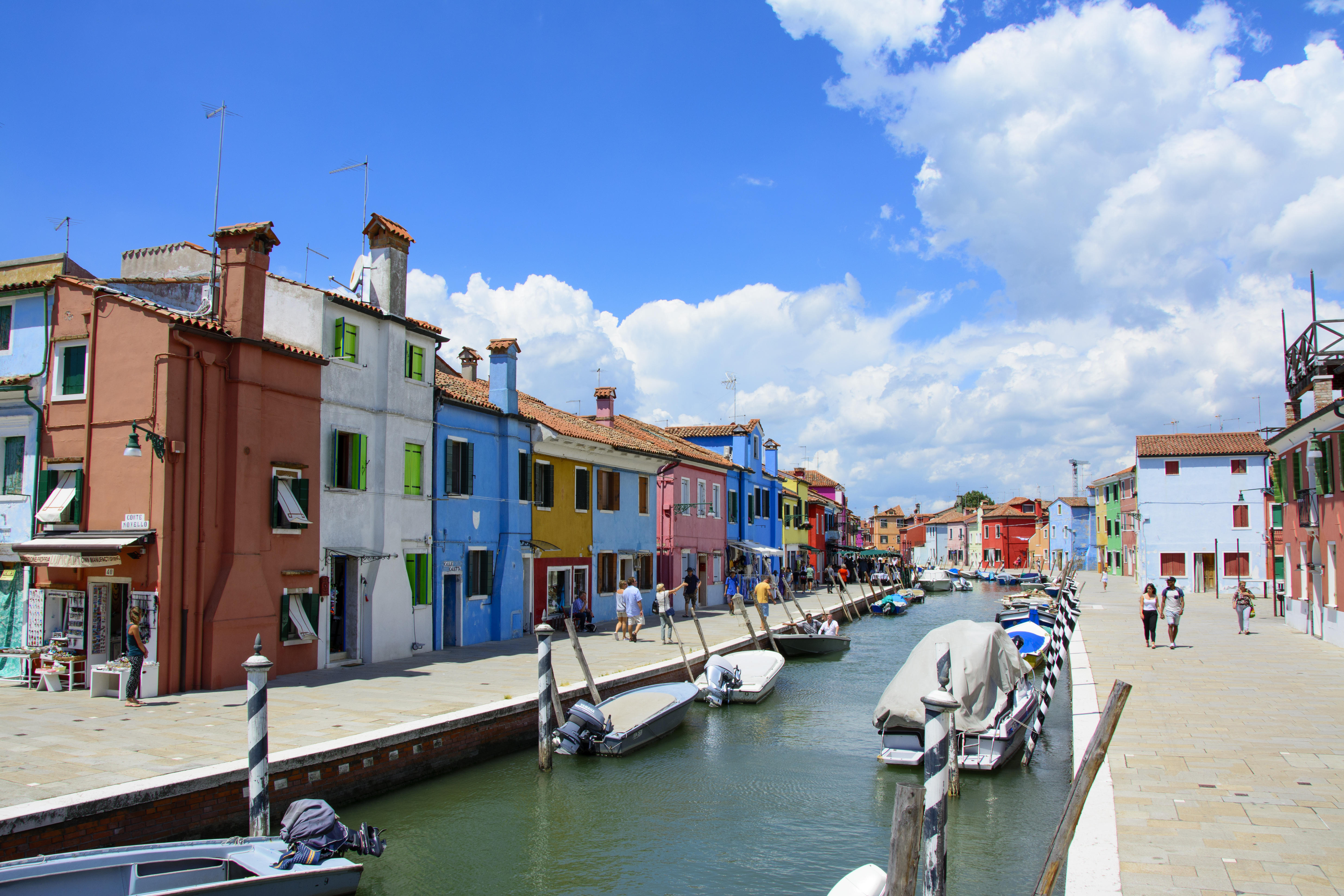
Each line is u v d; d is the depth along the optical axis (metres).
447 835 11.14
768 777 13.99
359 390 19.67
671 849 10.87
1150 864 7.09
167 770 9.95
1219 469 52.12
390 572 20.09
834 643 28.84
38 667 15.93
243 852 8.61
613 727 15.21
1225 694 15.51
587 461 29.38
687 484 38.56
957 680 14.45
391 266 20.92
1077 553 96.31
